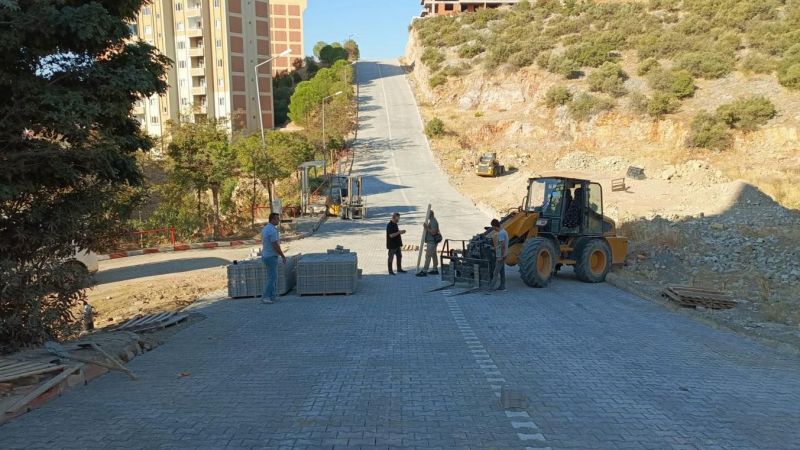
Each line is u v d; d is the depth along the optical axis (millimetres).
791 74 50281
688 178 33906
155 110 72250
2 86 6539
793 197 25125
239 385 6145
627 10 81500
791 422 5086
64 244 7605
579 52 67938
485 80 73250
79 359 6484
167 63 8414
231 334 8672
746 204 23188
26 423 5082
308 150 43312
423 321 9414
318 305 11031
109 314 11648
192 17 71062
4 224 7129
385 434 4734
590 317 9719
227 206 30109
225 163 25266
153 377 6496
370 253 19859
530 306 10703
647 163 47125
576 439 4664
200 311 10711
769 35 58594
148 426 4969
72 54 7230
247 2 73312
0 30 6125
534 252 12445
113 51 7773
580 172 44250
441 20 102688
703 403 5570
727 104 49688
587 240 13508
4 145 6684
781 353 7555
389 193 41844
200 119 25812
